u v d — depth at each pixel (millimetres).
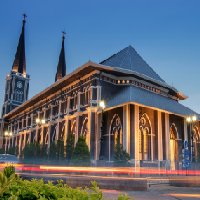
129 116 27188
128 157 22266
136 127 26891
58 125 37781
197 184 18703
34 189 3561
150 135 29766
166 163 29344
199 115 37250
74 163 24531
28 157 34125
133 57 37156
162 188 17781
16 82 84875
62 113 38531
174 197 12820
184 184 18500
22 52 91000
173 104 34500
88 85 32156
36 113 50156
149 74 36188
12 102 81875
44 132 43562
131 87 30031
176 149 32875
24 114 57000
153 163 28469
